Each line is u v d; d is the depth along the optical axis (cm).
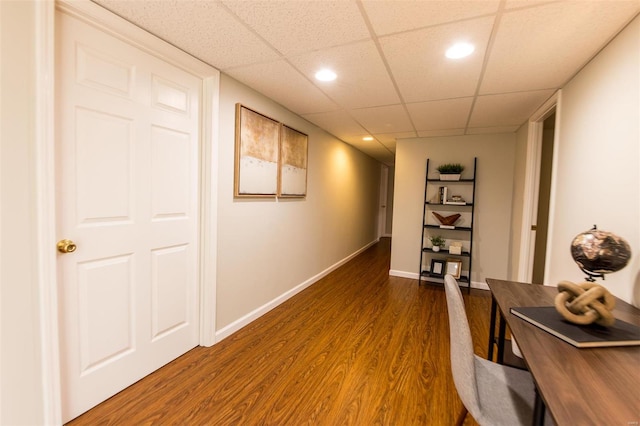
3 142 117
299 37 169
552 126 332
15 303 123
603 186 161
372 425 151
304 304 323
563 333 99
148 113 176
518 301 139
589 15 140
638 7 132
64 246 139
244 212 254
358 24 155
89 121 148
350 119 341
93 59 148
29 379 128
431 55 186
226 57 195
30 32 122
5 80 117
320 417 156
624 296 137
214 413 157
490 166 393
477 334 258
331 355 218
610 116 156
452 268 398
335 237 473
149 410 158
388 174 863
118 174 163
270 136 280
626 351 91
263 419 154
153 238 185
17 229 122
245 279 262
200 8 144
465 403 104
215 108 214
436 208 422
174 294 203
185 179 205
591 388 72
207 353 216
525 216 316
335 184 456
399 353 222
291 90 253
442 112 302
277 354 218
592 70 179
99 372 159
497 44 170
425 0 134
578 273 185
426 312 305
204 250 220
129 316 174
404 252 442
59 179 138
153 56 177
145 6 143
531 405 106
